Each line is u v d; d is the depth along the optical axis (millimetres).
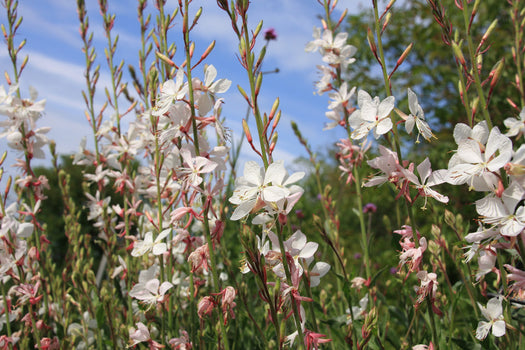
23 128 410
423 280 252
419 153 915
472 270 348
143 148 454
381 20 272
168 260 370
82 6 487
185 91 252
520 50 444
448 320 369
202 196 253
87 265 451
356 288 390
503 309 275
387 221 459
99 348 384
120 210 451
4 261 364
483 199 207
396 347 385
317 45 481
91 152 516
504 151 201
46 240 463
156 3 377
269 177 224
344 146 463
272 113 232
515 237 202
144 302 321
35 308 412
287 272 223
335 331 374
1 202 379
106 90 477
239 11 230
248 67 230
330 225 486
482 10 903
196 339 365
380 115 252
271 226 237
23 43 425
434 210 386
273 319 219
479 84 233
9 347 380
